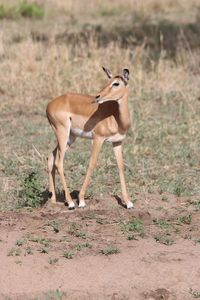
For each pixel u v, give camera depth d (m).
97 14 44.44
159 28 37.59
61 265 14.05
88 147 21.44
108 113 16.22
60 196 17.69
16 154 20.62
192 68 29.50
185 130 22.75
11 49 30.41
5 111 24.91
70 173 19.31
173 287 13.45
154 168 19.70
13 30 38.56
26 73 27.05
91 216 16.31
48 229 15.64
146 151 20.92
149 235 15.53
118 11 45.19
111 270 13.92
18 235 15.26
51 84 26.50
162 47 30.77
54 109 16.69
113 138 16.41
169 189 18.12
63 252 14.54
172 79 27.66
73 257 14.34
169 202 17.39
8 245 14.77
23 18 43.56
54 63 27.69
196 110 24.61
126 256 14.48
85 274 13.77
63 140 16.70
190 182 18.78
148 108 24.59
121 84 15.84
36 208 16.84
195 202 17.34
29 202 16.84
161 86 27.11
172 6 46.44
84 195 17.39
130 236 15.34
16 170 19.42
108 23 40.69
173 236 15.52
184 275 13.81
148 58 29.80
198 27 37.59
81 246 14.80
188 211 16.84
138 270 13.93
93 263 14.16
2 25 40.28
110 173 19.28
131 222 16.02
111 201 17.28
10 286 13.37
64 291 13.21
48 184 18.42
